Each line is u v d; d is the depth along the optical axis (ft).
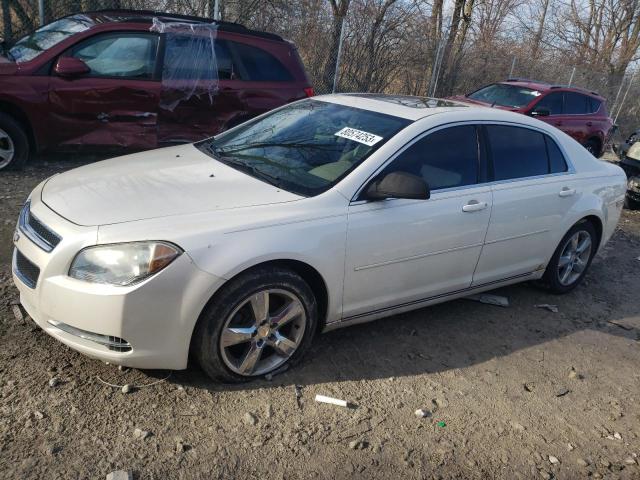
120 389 10.36
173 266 9.48
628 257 22.08
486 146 14.05
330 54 39.55
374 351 12.82
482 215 13.53
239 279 10.15
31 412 9.55
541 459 10.34
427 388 11.81
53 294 9.61
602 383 13.05
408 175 11.34
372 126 13.03
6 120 21.39
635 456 10.77
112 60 22.94
